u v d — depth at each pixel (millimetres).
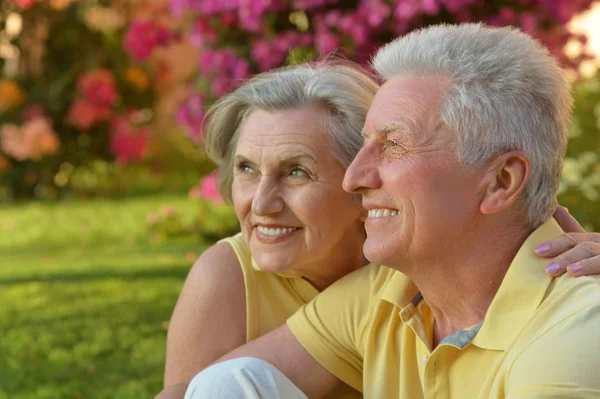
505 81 2113
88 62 10930
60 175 11164
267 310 2773
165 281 6547
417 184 2145
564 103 2205
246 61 6336
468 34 2205
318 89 2555
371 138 2250
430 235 2164
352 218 2635
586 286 2029
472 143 2113
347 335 2566
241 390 2234
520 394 1927
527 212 2189
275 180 2592
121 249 7852
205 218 8383
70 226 8992
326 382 2609
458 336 2213
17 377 4562
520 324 2086
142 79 11141
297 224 2602
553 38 6180
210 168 11805
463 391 2199
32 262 7422
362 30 5629
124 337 5207
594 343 1887
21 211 10008
